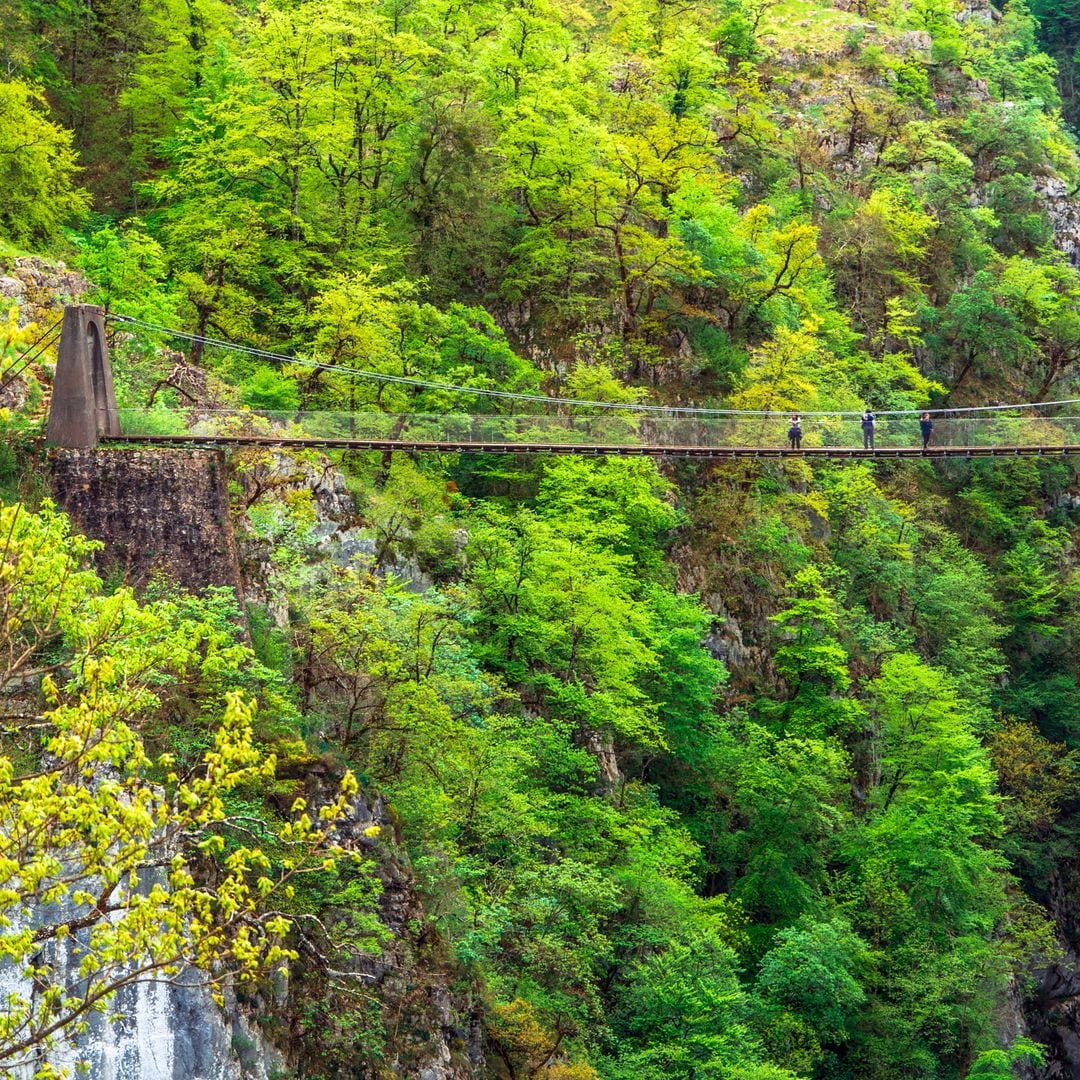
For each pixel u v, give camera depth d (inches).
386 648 2033.7
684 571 3181.6
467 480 3024.1
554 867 2137.1
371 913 1785.2
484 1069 1856.5
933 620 3651.6
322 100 3309.5
